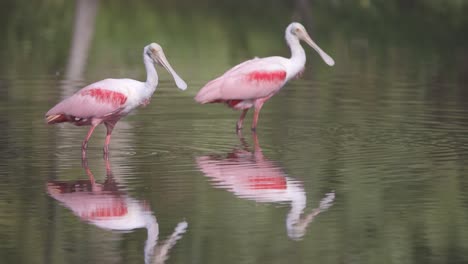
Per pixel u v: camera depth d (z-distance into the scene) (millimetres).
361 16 38906
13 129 17031
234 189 12516
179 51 30594
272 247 10055
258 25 37156
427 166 13742
